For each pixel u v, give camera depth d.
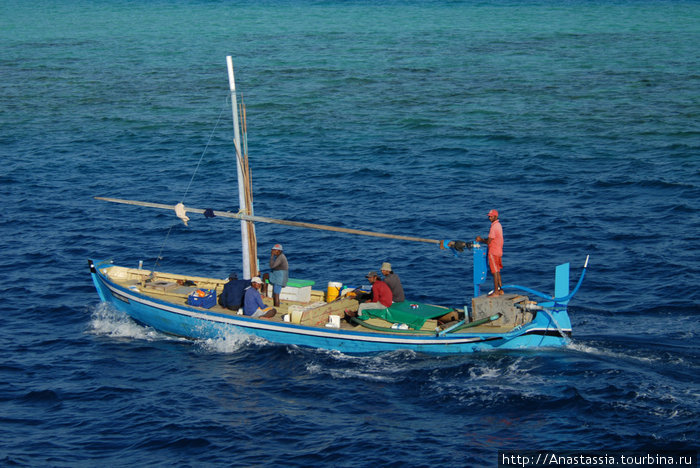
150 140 95.69
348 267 54.06
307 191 73.25
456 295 48.78
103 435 32.31
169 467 29.84
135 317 44.03
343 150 89.56
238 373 37.59
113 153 89.06
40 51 193.88
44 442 31.75
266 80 143.38
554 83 137.12
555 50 187.50
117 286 43.81
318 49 193.38
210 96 127.00
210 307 41.50
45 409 34.56
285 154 87.94
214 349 40.53
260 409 34.19
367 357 38.72
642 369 36.72
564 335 38.88
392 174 78.94
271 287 43.38
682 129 96.38
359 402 34.56
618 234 59.44
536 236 59.75
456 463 29.66
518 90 130.25
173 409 34.28
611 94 124.75
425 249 57.53
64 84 140.62
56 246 58.47
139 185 75.88
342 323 40.34
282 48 196.12
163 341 41.94
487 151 87.94
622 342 39.94
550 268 53.03
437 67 159.25
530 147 89.31
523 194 71.19
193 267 54.59
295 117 108.94
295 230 62.47
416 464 29.67
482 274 39.81
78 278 51.94
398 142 93.19
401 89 132.62
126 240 60.19
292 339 39.81
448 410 33.69
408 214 65.81
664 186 71.69
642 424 31.83
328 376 36.97
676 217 63.41
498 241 39.16
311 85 137.50
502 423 32.50
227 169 82.00
